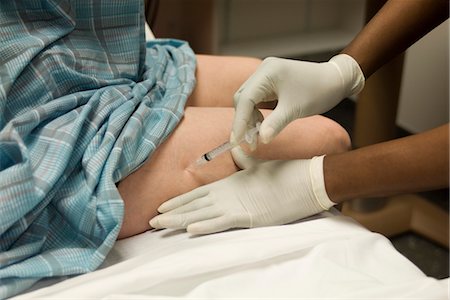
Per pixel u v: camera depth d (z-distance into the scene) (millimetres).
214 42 2080
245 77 1055
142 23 903
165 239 788
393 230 1571
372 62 933
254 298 652
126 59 883
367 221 1552
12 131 664
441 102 1796
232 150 883
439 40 1742
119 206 708
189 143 857
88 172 724
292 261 715
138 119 797
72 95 778
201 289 659
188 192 829
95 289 641
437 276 1425
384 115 1538
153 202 816
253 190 816
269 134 789
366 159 759
